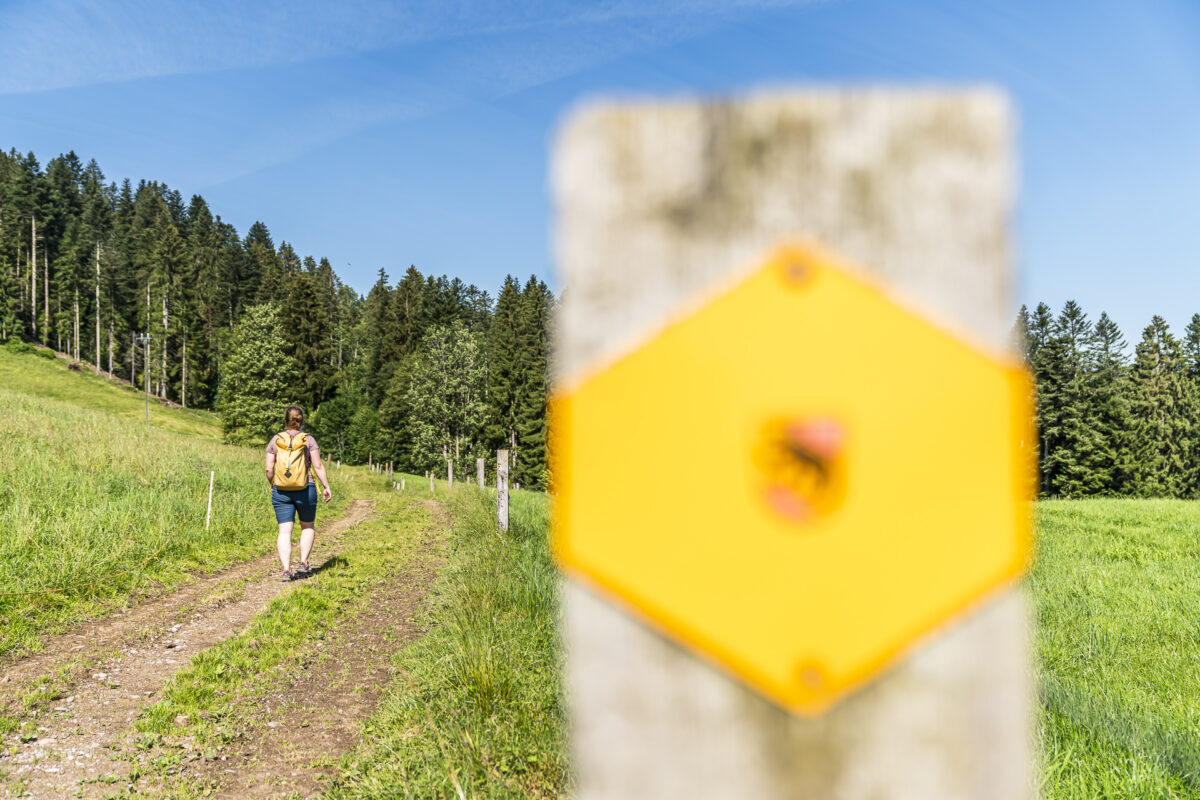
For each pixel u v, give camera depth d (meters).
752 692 0.60
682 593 0.61
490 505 13.23
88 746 3.69
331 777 3.41
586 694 0.62
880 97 0.63
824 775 0.60
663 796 0.61
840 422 0.60
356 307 125.06
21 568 6.02
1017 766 0.60
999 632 0.60
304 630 5.67
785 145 0.63
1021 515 0.60
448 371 56.75
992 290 0.62
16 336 78.81
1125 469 52.19
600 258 0.64
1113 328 60.44
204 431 60.50
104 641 5.20
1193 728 3.38
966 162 0.63
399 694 4.22
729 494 0.61
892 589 0.60
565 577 0.63
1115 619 5.66
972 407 0.61
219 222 114.81
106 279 88.62
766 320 0.61
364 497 19.66
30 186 95.38
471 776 2.86
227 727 3.99
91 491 8.87
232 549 8.53
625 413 0.62
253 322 55.91
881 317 0.61
